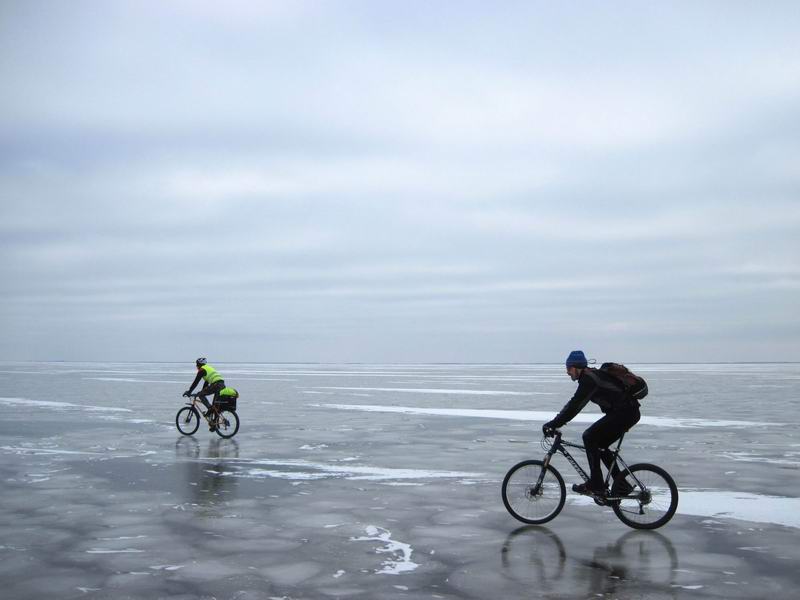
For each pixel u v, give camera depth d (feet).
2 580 23.72
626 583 23.13
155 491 39.96
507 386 189.78
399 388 177.58
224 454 55.57
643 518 30.53
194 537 29.45
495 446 60.23
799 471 46.03
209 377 67.36
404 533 30.01
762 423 79.20
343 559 26.08
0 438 66.69
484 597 21.81
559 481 31.60
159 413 96.02
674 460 50.98
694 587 22.70
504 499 32.14
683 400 122.31
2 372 362.94
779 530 30.35
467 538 29.12
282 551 27.25
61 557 26.48
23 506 35.91
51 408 105.50
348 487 41.16
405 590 22.50
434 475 45.47
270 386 191.42
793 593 22.12
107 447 60.03
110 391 158.20
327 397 135.95
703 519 32.42
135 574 24.35
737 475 44.47
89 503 36.63
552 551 27.04
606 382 30.09
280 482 42.91
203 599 21.76
